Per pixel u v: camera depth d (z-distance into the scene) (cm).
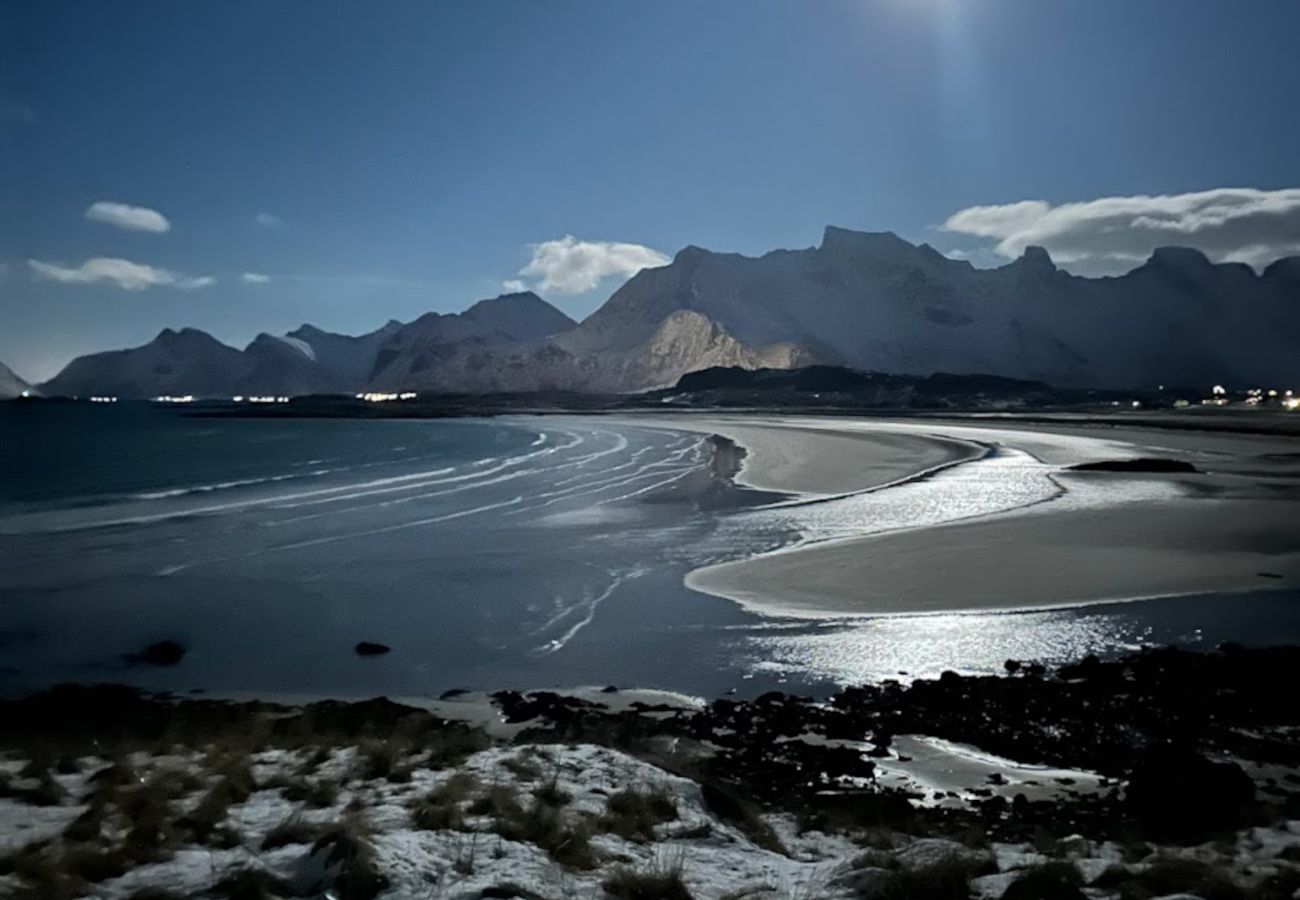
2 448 9062
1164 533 3039
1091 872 708
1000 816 963
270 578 2614
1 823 748
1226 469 5497
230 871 626
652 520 3597
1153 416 15612
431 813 755
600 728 1302
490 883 616
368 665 1784
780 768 1145
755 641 1859
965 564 2552
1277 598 2122
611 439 9888
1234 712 1350
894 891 638
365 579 2584
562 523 3566
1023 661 1688
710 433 10681
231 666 1789
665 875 646
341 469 6397
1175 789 905
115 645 1941
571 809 815
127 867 645
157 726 1346
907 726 1317
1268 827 847
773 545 2942
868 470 5638
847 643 1828
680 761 1100
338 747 1082
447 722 1390
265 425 15975
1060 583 2303
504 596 2342
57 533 3478
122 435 12069
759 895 635
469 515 3862
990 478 4975
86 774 923
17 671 1758
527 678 1675
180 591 2450
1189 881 668
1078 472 5272
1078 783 1091
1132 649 1752
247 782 874
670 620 2045
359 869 607
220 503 4391
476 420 18025
